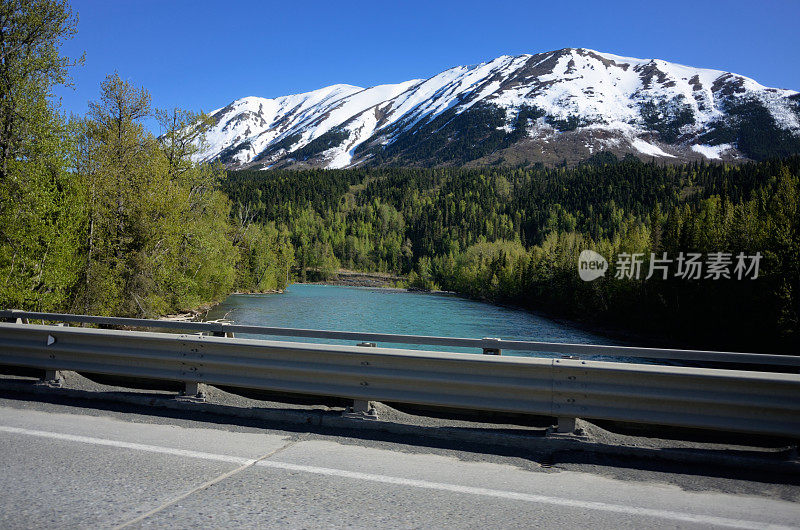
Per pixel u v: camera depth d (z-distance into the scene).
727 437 4.30
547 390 4.38
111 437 4.52
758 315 39.47
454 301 91.31
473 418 4.94
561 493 3.45
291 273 170.62
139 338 5.57
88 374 6.34
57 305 18.78
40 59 17.06
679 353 4.19
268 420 5.12
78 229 20.27
